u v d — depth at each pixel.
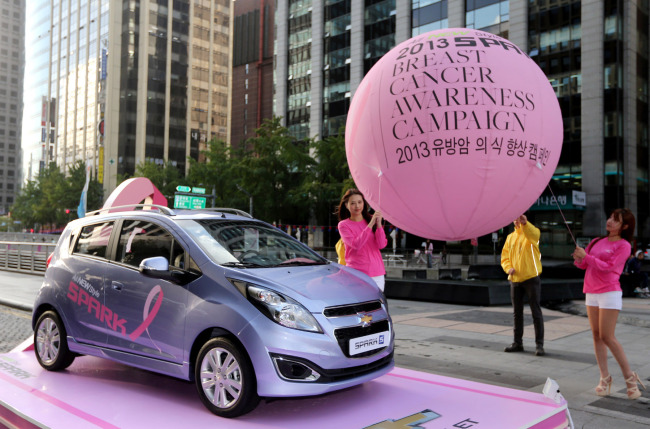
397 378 4.56
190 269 4.21
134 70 88.56
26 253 21.05
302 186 40.94
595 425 4.39
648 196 38.12
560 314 11.05
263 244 4.73
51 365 5.04
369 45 48.22
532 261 7.05
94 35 96.19
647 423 4.44
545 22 37.53
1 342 7.77
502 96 3.82
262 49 100.25
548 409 3.66
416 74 3.96
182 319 4.09
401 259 35.44
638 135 37.16
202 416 3.72
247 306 3.76
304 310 3.67
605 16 35.59
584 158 36.16
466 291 12.76
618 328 9.41
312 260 4.78
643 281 16.27
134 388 4.45
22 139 128.25
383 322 4.07
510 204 4.01
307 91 54.03
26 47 128.25
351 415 3.64
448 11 41.94
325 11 52.31
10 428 3.86
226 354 3.82
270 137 43.97
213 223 4.73
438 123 3.79
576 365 6.45
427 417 3.55
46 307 5.41
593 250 5.34
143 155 87.25
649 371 6.19
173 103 92.06
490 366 6.39
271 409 3.84
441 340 8.05
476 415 3.57
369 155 4.22
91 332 4.80
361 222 5.39
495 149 3.77
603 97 35.62
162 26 91.50
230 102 102.81
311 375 3.56
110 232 5.07
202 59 97.25
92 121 94.44
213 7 99.56
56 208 73.62
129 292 4.53
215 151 49.66
